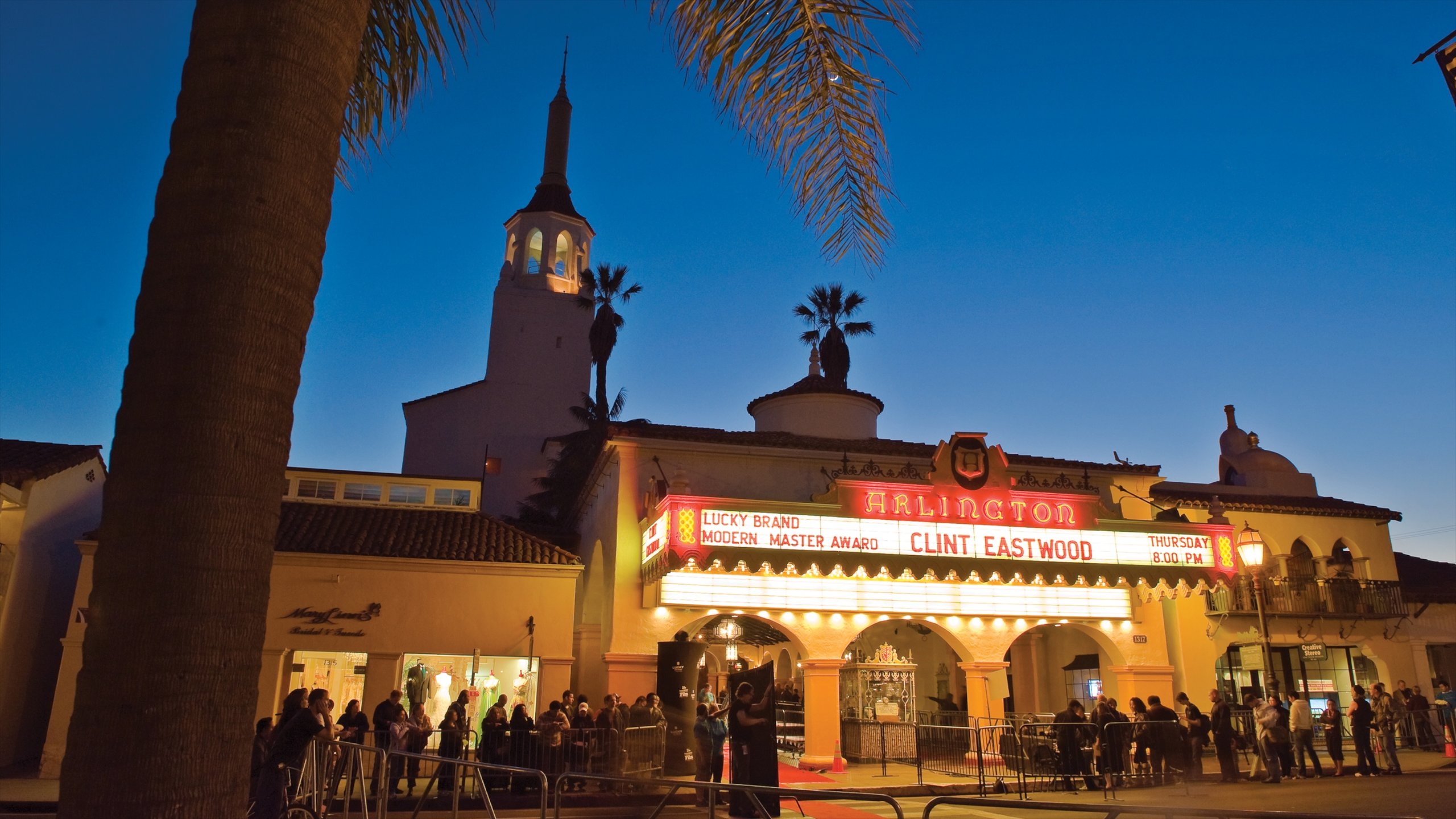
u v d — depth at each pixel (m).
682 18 6.95
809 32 7.06
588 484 25.17
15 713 20.50
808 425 28.36
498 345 55.44
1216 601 23.86
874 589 20.44
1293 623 24.98
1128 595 22.28
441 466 53.06
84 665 3.72
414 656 20.25
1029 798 15.62
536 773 7.66
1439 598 26.34
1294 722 18.53
